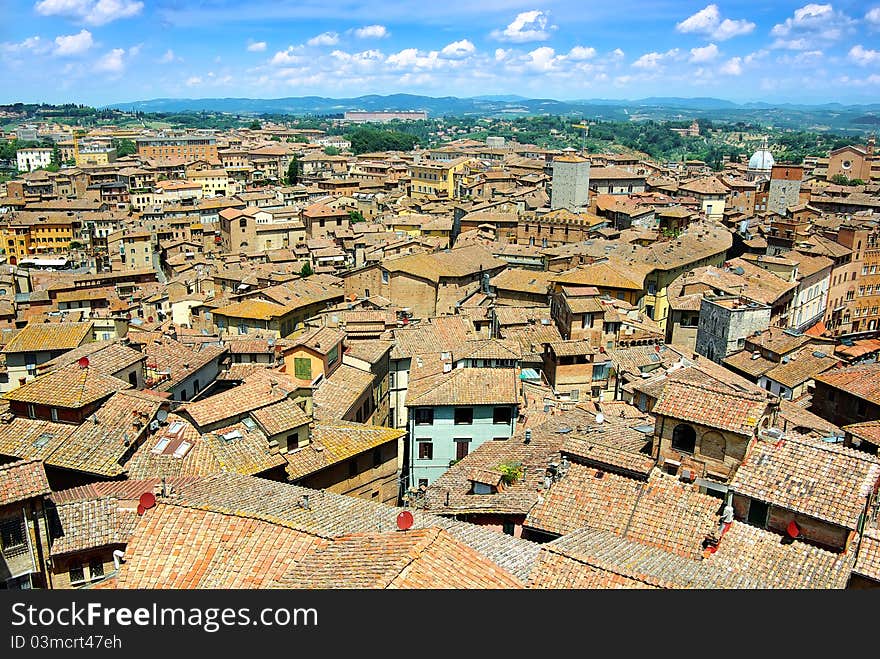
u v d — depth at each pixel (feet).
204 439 237.86
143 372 301.02
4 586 173.37
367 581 118.11
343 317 414.41
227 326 492.54
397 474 270.46
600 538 164.04
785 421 256.73
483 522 197.67
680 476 192.54
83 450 231.71
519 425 285.64
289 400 258.37
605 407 293.84
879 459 180.55
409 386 306.35
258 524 147.02
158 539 145.07
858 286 611.88
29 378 366.84
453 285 555.28
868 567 161.07
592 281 478.59
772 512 176.96
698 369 312.29
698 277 472.85
